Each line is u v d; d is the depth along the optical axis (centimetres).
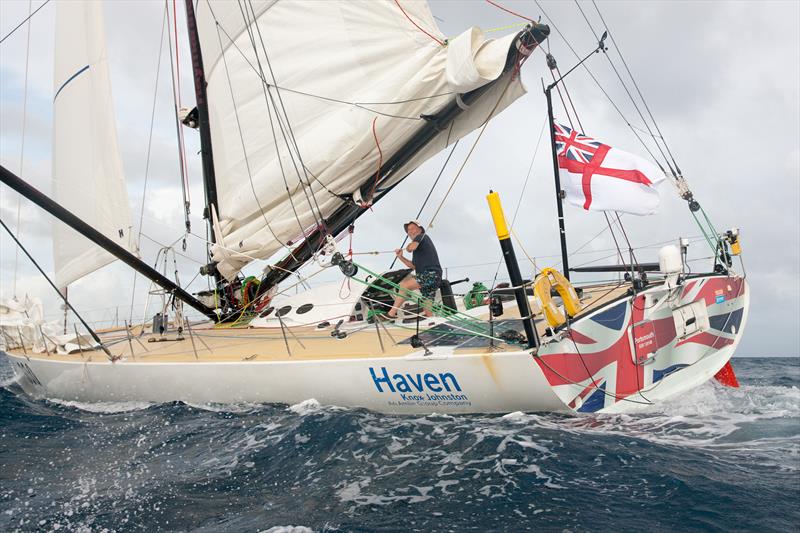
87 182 884
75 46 895
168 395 662
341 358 550
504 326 592
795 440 453
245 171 799
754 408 548
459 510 343
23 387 886
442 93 626
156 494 396
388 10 639
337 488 385
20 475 449
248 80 771
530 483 372
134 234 867
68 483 428
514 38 571
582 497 352
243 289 894
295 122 738
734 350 641
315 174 716
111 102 869
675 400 565
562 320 475
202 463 454
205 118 872
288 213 762
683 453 422
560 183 657
